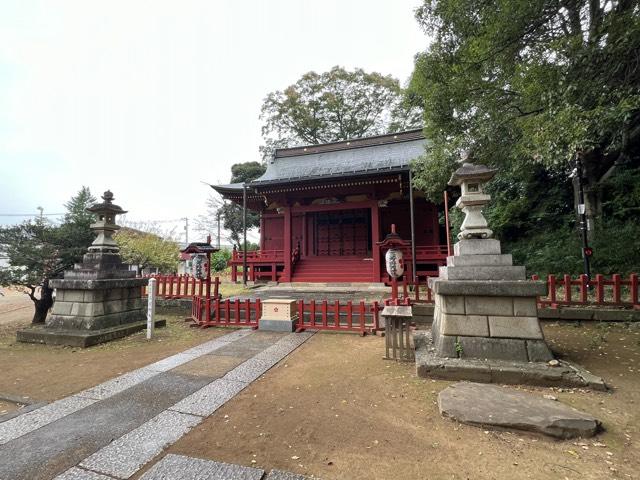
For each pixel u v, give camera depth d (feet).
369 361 18.57
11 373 17.79
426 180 38.78
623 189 35.94
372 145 69.36
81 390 15.12
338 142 72.02
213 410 12.79
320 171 65.46
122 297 27.84
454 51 31.07
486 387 13.39
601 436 10.28
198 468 9.06
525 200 45.96
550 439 10.20
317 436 10.79
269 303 27.61
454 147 32.96
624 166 37.91
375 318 25.48
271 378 16.42
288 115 100.17
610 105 19.07
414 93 42.88
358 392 14.33
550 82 21.47
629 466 8.90
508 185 49.39
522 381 14.28
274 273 59.41
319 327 26.68
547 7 22.35
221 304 29.78
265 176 70.08
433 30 31.71
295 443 10.37
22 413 12.64
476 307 16.58
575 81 19.58
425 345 18.92
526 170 37.45
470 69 28.84
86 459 9.53
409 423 11.48
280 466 9.17
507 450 9.71
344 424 11.55
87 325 24.71
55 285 25.93
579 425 10.23
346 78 96.58
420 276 52.70
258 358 19.65
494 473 8.73
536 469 8.84
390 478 8.63
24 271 33.65
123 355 21.06
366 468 9.05
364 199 59.11
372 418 11.94
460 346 16.44
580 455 9.40
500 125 29.73
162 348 22.49
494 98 29.50
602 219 37.09
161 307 36.73
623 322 23.48
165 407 13.09
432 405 12.75
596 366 16.37
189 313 35.65
